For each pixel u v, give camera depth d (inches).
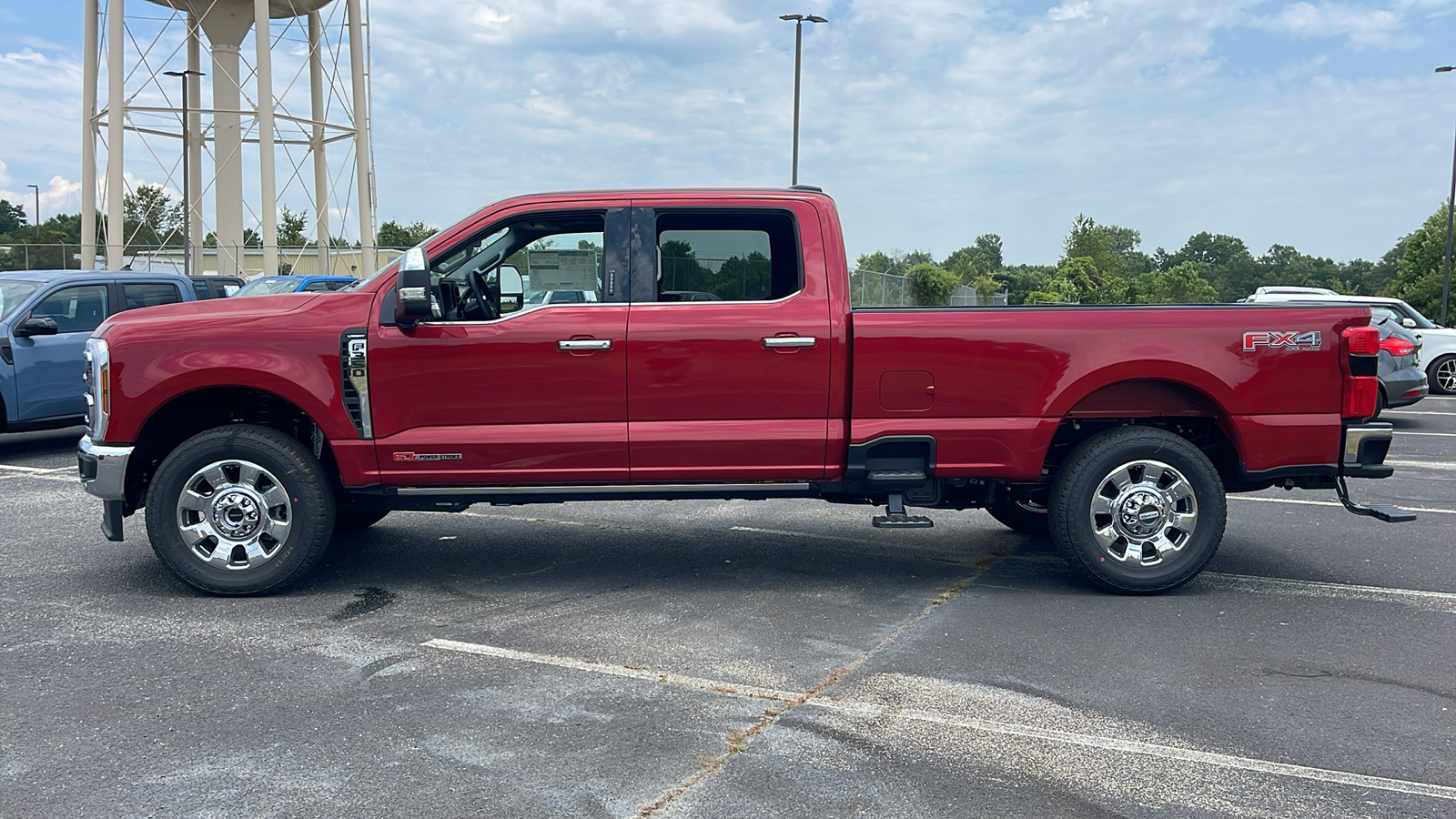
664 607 215.6
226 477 219.5
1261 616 210.1
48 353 416.8
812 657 183.9
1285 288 720.3
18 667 177.8
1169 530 224.7
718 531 291.4
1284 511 324.2
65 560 253.9
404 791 132.0
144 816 125.4
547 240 227.0
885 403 218.4
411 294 204.8
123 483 216.7
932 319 217.9
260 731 150.9
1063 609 215.2
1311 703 163.3
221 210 1162.6
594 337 214.5
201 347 213.5
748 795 131.1
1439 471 407.8
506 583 234.4
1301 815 127.1
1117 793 132.6
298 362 213.5
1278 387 220.1
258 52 1035.9
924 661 182.1
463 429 215.9
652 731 151.1
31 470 387.9
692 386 216.4
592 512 319.3
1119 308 222.4
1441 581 237.9
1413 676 175.3
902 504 225.1
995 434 219.5
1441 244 2439.7
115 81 1023.0
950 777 136.6
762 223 223.9
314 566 222.2
